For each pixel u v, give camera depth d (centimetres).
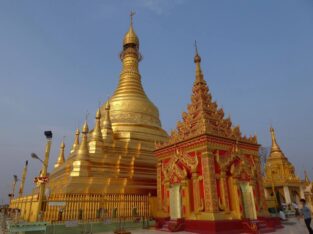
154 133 3912
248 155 2483
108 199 2550
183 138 2420
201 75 2781
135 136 3691
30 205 2567
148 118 4072
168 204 2469
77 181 2805
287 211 4000
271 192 5259
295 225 2584
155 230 2328
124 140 3619
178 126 2603
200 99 2564
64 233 2105
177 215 2339
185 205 2212
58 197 2433
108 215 2473
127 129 3756
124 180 3020
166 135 4119
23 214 2856
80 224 2211
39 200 2183
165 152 2642
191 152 2298
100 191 2761
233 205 2139
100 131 3438
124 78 4500
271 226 2253
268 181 5247
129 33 4922
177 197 2381
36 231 1981
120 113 3962
